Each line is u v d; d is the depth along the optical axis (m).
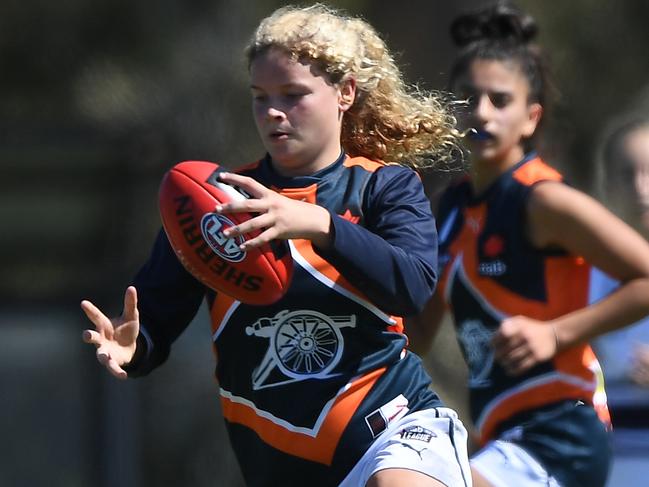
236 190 12.68
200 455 32.25
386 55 14.25
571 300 17.25
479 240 17.52
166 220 12.70
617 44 36.81
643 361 18.50
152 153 32.22
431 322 18.50
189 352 32.34
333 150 13.59
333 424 13.13
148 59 34.91
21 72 36.53
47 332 31.92
